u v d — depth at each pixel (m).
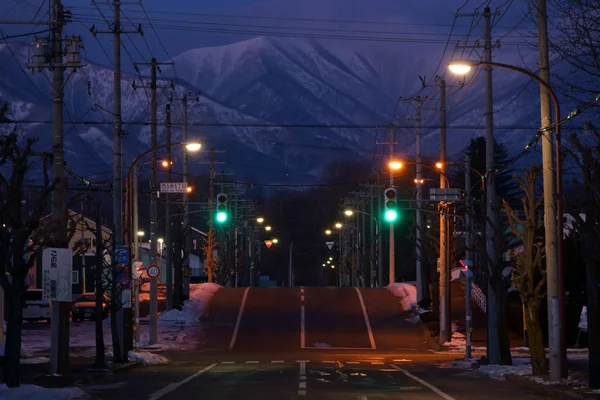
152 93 54.03
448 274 58.22
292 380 31.69
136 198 49.81
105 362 38.41
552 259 28.67
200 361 46.06
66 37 28.95
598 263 28.66
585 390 24.81
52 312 29.88
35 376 28.97
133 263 48.78
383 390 27.45
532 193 34.72
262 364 42.72
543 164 28.67
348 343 61.41
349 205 153.12
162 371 37.22
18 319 23.78
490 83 40.44
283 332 66.31
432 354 53.34
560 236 28.38
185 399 24.20
